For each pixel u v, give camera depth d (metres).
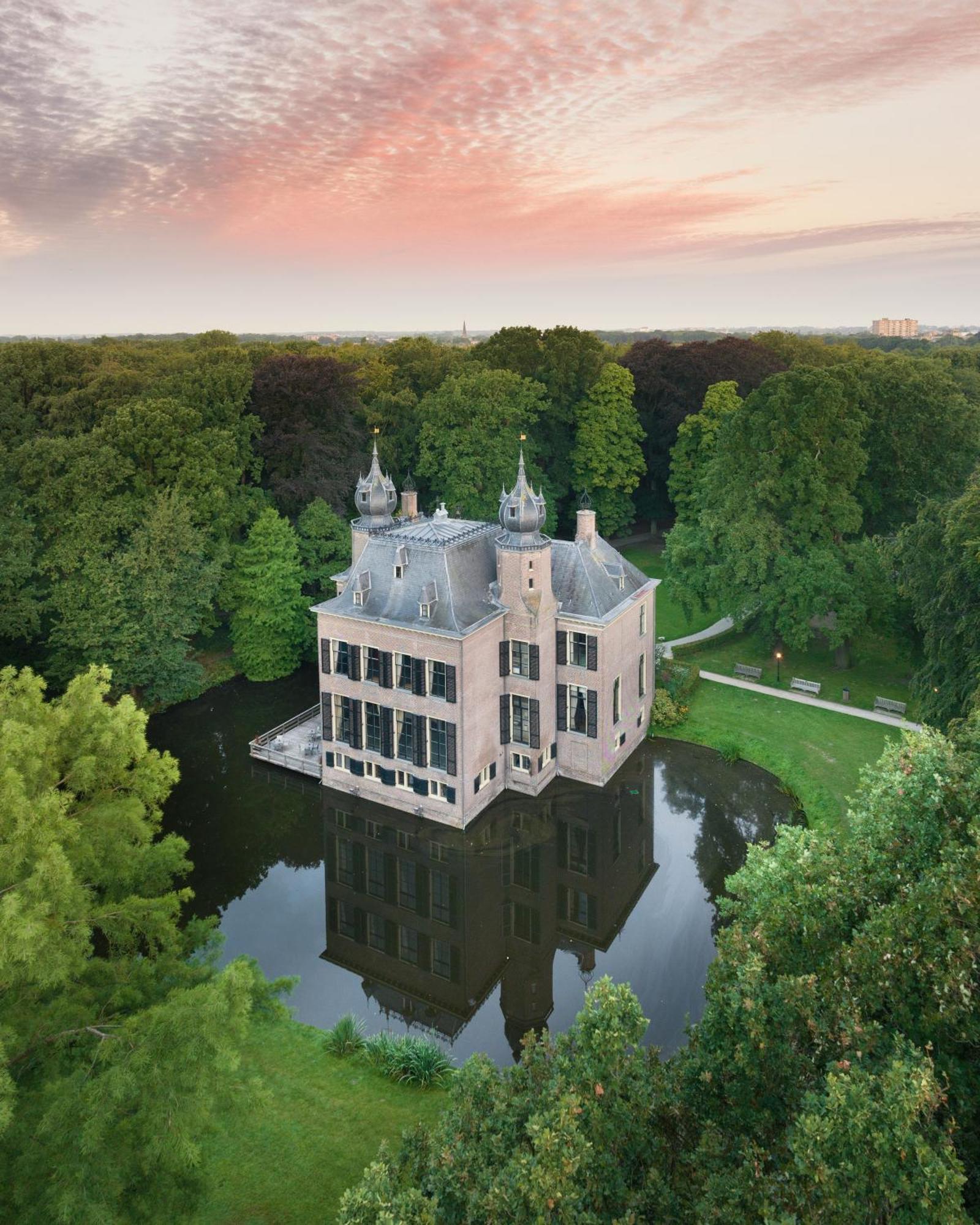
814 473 62.31
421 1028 34.69
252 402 76.06
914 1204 14.16
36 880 20.62
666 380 100.25
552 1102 17.56
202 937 27.86
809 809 47.72
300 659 70.94
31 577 60.69
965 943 16.66
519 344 98.25
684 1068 19.19
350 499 76.25
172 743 58.69
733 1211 14.93
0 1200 18.77
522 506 46.78
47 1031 21.75
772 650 69.50
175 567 60.06
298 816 50.44
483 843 47.19
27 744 24.06
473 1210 16.03
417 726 47.44
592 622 48.56
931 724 41.03
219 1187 25.56
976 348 147.12
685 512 90.88
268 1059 31.45
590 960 38.91
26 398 75.50
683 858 45.75
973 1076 16.70
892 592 58.97
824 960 19.83
